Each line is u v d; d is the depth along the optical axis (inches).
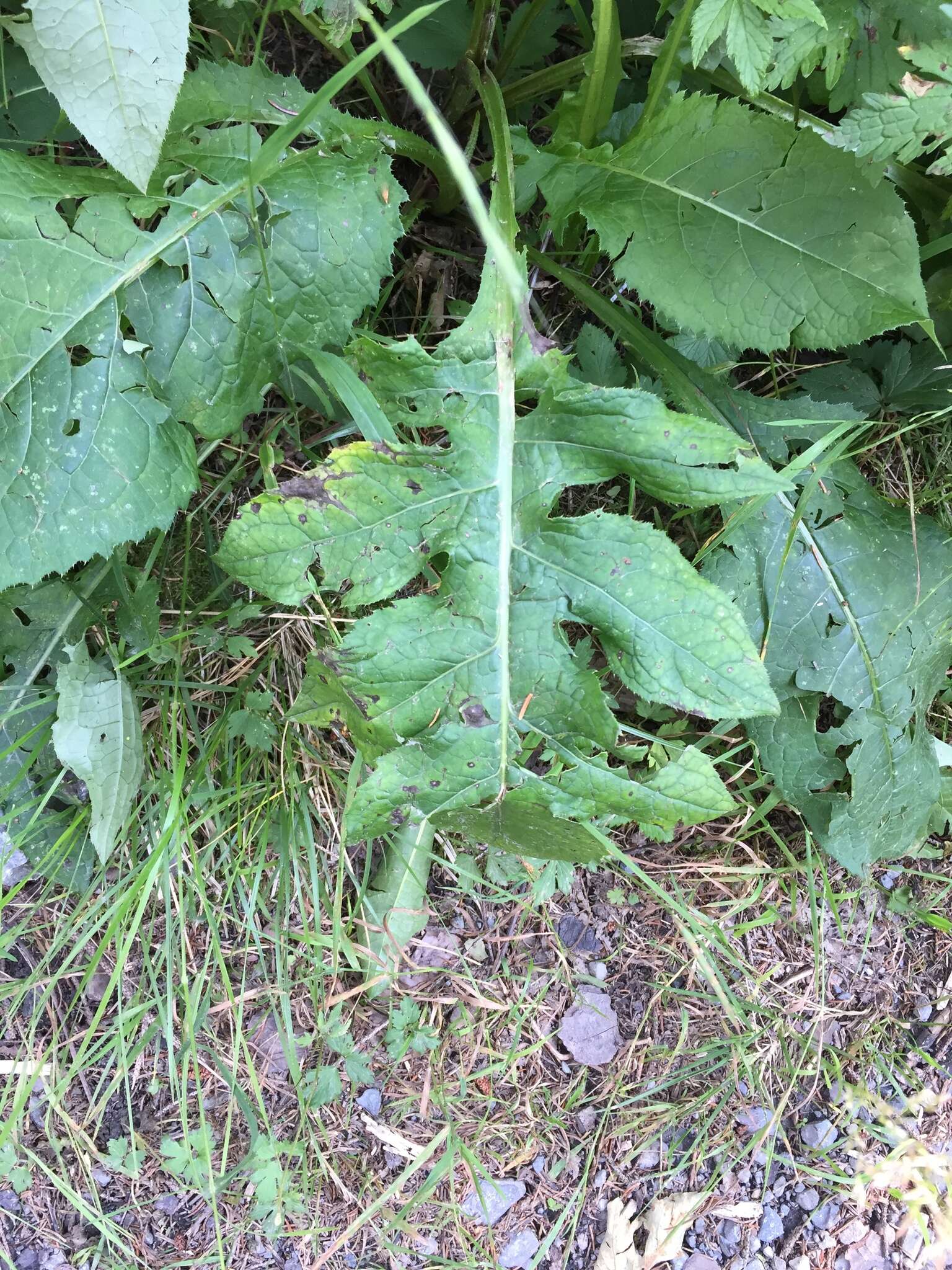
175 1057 24.7
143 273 18.9
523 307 18.8
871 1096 27.7
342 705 19.2
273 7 21.7
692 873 27.1
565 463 19.2
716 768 26.5
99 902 23.6
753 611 23.8
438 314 24.9
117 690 22.7
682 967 27.1
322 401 21.6
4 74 20.5
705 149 20.5
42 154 21.8
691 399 23.0
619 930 27.1
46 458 18.2
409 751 19.4
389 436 18.8
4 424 17.9
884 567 23.9
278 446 23.9
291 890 25.0
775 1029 27.3
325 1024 24.9
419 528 18.8
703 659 18.7
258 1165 24.2
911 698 24.3
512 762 19.7
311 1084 25.0
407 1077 25.8
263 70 19.9
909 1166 27.5
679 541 25.6
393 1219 25.1
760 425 23.9
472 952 26.3
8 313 17.9
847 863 25.0
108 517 18.5
